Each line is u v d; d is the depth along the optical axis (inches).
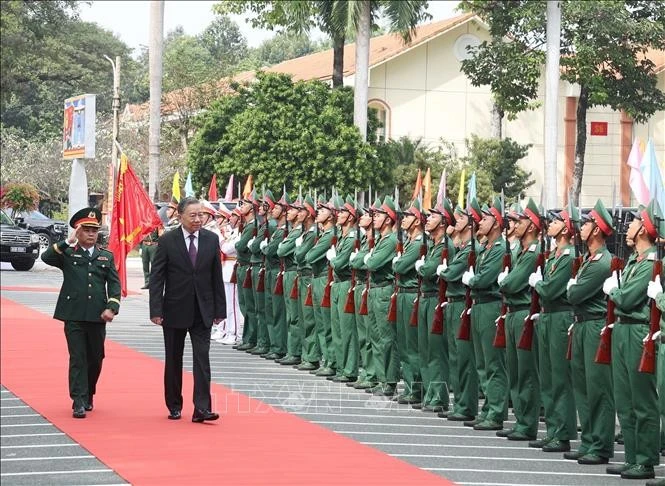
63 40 2174.0
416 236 541.0
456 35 1649.9
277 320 684.7
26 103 2458.2
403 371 550.3
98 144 2047.2
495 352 486.9
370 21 1314.0
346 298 601.3
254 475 384.8
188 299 485.7
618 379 404.2
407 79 1642.5
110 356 689.6
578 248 442.0
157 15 1339.8
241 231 728.3
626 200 1256.2
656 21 868.6
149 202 884.0
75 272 498.0
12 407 521.0
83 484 374.3
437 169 1397.6
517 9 1101.1
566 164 1422.2
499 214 487.5
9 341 754.8
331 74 1659.7
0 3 1957.4
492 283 486.0
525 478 390.9
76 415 492.4
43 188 2214.6
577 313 427.8
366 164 1320.1
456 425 497.0
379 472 393.1
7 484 374.9
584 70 907.4
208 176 1412.4
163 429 468.8
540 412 525.3
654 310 387.9
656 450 398.0
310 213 655.8
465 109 1656.0
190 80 1995.6
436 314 519.2
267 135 1331.2
